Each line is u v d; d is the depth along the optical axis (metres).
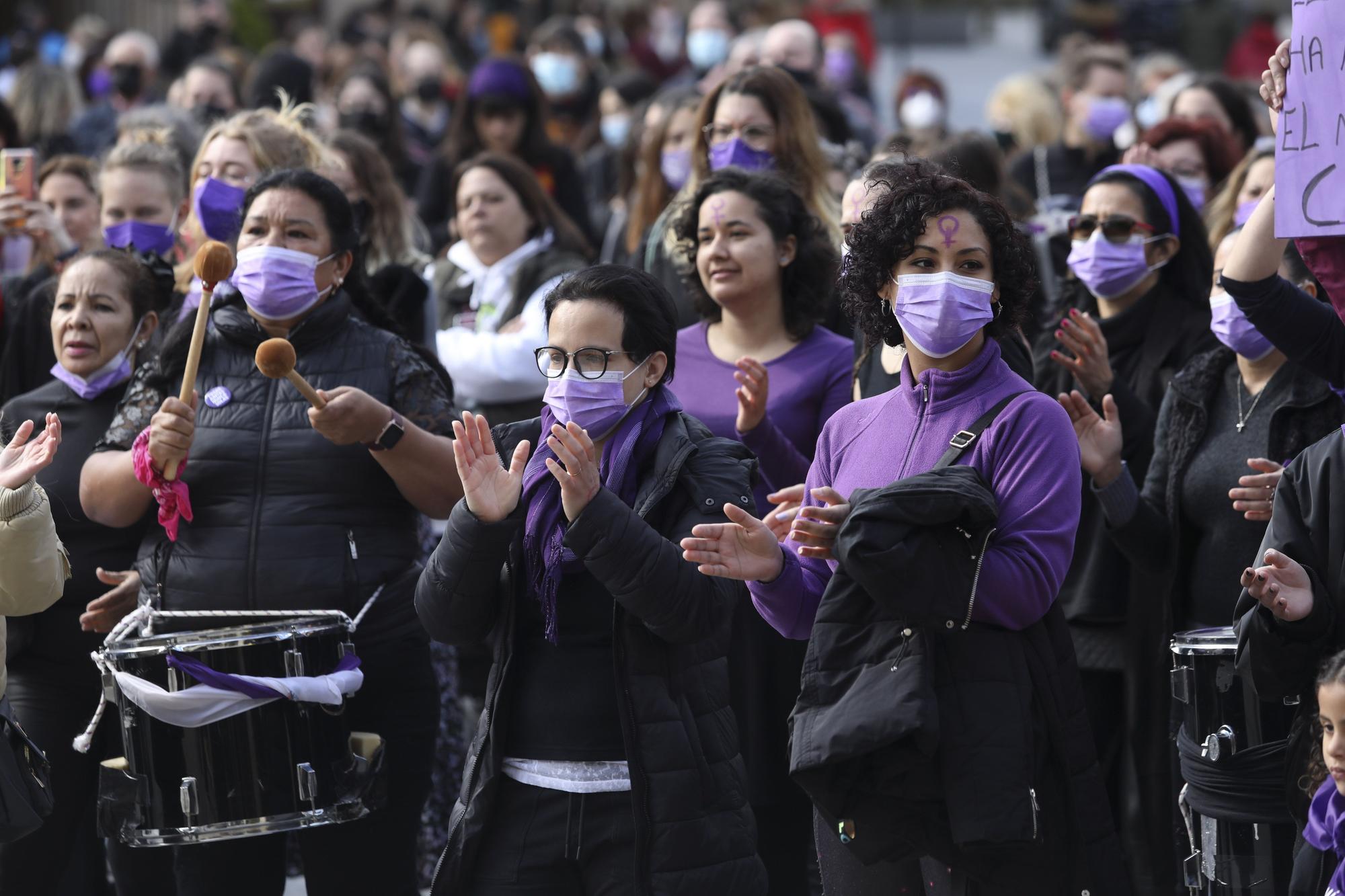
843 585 12.09
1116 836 12.23
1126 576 16.92
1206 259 18.34
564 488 12.03
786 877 16.78
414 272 19.22
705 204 17.67
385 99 33.81
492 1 63.06
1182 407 15.96
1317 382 15.15
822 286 17.67
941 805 11.91
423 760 15.69
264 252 15.23
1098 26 69.81
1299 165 12.18
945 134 25.08
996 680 11.77
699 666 12.93
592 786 12.70
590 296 12.81
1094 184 18.44
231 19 65.88
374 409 14.70
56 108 34.78
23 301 19.86
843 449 13.29
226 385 15.42
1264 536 14.86
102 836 14.18
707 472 12.81
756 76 20.98
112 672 14.02
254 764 13.87
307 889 15.48
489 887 12.77
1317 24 12.01
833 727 11.72
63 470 16.48
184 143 24.25
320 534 15.01
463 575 12.41
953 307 12.31
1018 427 12.26
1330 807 11.95
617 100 39.25
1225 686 13.52
